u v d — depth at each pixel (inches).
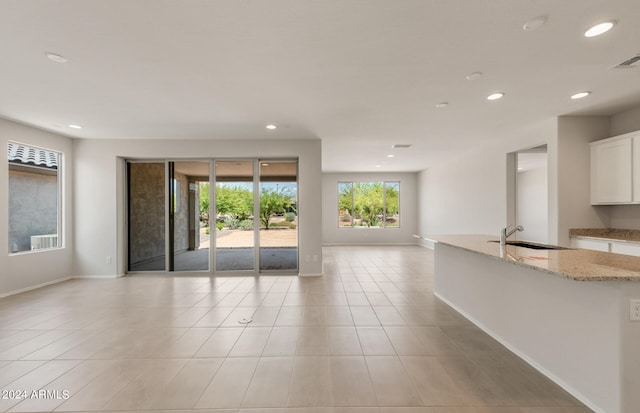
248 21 83.7
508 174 214.8
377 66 110.9
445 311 148.7
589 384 76.7
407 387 85.4
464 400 79.5
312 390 84.1
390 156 300.0
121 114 166.9
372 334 121.8
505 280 111.3
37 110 160.2
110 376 92.0
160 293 182.9
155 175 236.7
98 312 149.3
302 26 86.3
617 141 152.9
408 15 81.3
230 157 232.2
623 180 150.5
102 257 225.8
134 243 237.8
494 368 95.9
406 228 433.4
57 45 96.0
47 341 116.6
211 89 132.1
